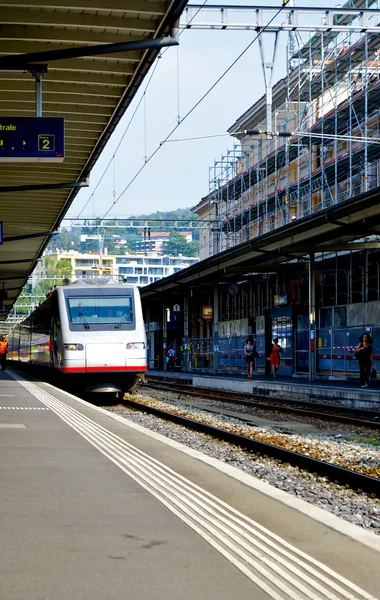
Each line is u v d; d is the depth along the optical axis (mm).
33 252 43688
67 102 19703
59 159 16000
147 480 8281
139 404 22859
